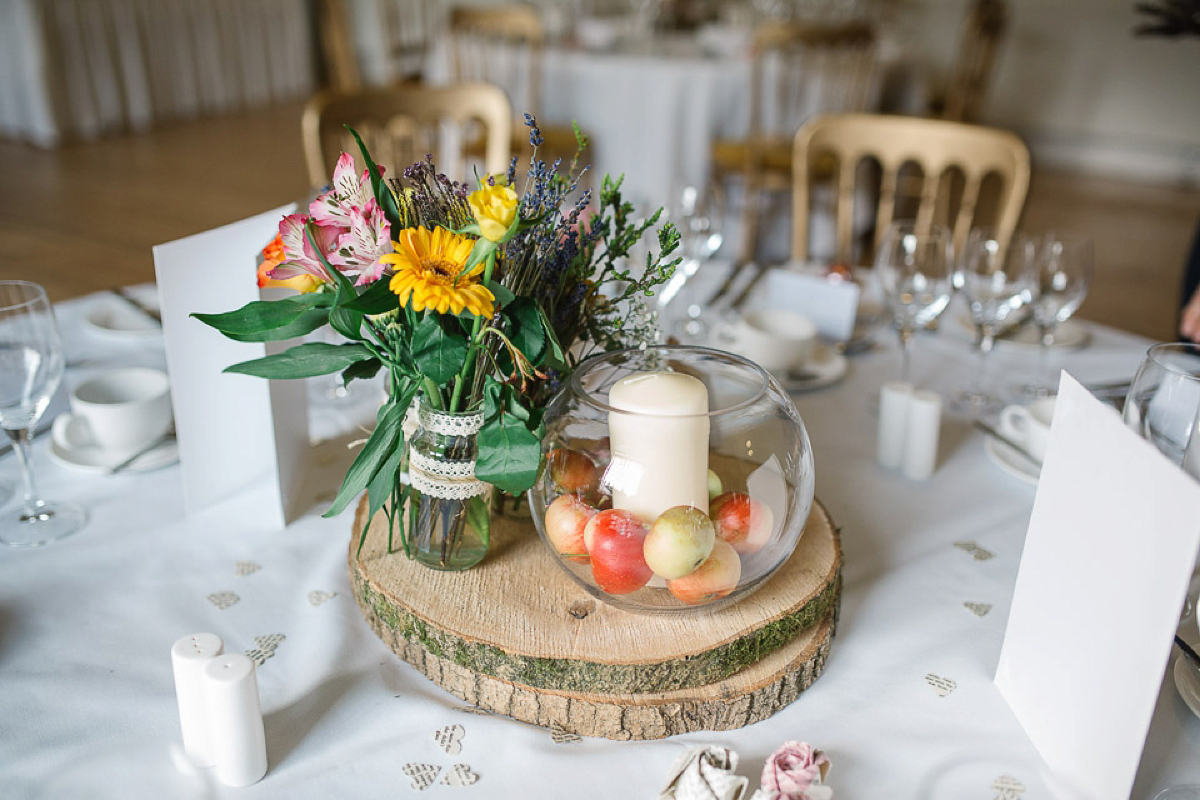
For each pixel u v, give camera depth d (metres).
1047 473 0.63
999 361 1.29
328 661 0.71
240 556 0.84
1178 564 0.50
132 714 0.66
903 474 1.00
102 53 5.00
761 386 0.68
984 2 3.82
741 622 0.69
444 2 5.43
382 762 0.63
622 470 0.63
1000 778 0.62
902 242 1.12
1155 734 0.65
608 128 3.07
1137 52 5.12
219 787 0.61
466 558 0.75
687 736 0.66
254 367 0.67
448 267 0.60
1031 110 5.50
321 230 0.63
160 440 1.00
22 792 0.60
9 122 4.93
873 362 1.28
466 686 0.68
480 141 2.98
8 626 0.74
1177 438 0.65
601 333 0.79
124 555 0.83
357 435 1.04
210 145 5.00
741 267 1.59
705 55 3.21
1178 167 5.18
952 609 0.79
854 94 3.16
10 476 0.95
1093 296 3.46
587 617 0.70
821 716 0.68
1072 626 0.60
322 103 1.81
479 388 0.68
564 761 0.63
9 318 0.79
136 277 3.25
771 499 0.65
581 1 3.99
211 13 5.61
